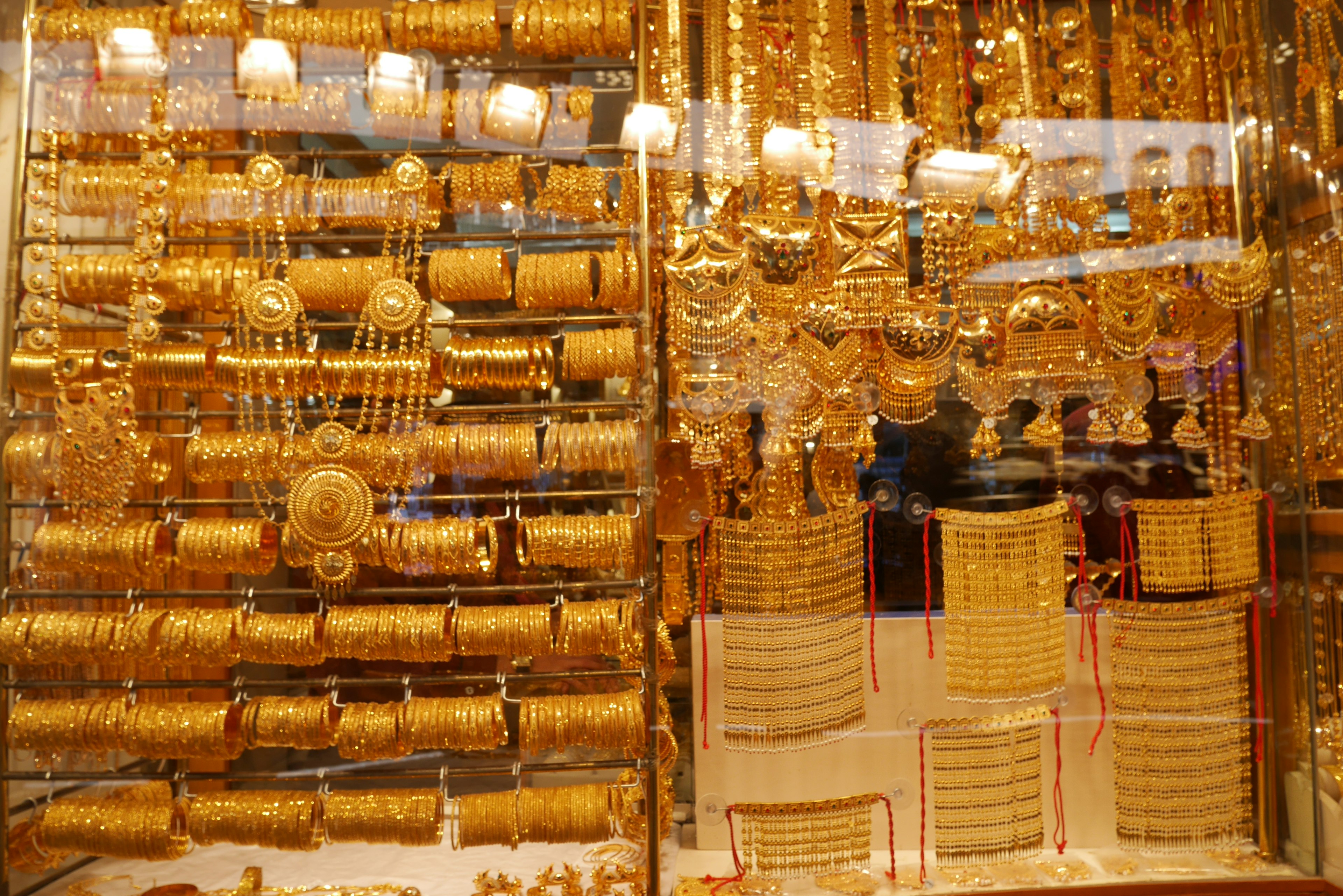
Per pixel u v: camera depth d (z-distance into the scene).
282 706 1.68
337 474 1.69
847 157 1.84
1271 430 1.91
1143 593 1.95
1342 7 1.93
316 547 1.68
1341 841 1.77
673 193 1.80
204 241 1.78
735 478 1.89
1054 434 1.92
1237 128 1.91
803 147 1.83
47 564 1.67
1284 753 1.87
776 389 1.83
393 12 1.75
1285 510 1.88
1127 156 1.90
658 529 1.86
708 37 1.84
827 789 1.83
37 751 1.66
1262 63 1.91
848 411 1.89
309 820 1.66
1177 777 1.86
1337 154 1.90
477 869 1.78
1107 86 1.99
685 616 1.87
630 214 1.77
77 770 1.72
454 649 1.70
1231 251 1.88
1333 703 1.83
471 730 1.66
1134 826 1.85
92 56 1.74
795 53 1.86
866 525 1.92
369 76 1.75
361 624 1.67
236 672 1.85
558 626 1.72
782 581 1.84
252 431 1.77
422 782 1.83
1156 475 1.96
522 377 1.73
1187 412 1.93
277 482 1.83
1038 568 1.85
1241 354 1.93
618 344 1.70
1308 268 1.89
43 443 1.69
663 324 1.87
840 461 1.91
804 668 1.83
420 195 1.74
